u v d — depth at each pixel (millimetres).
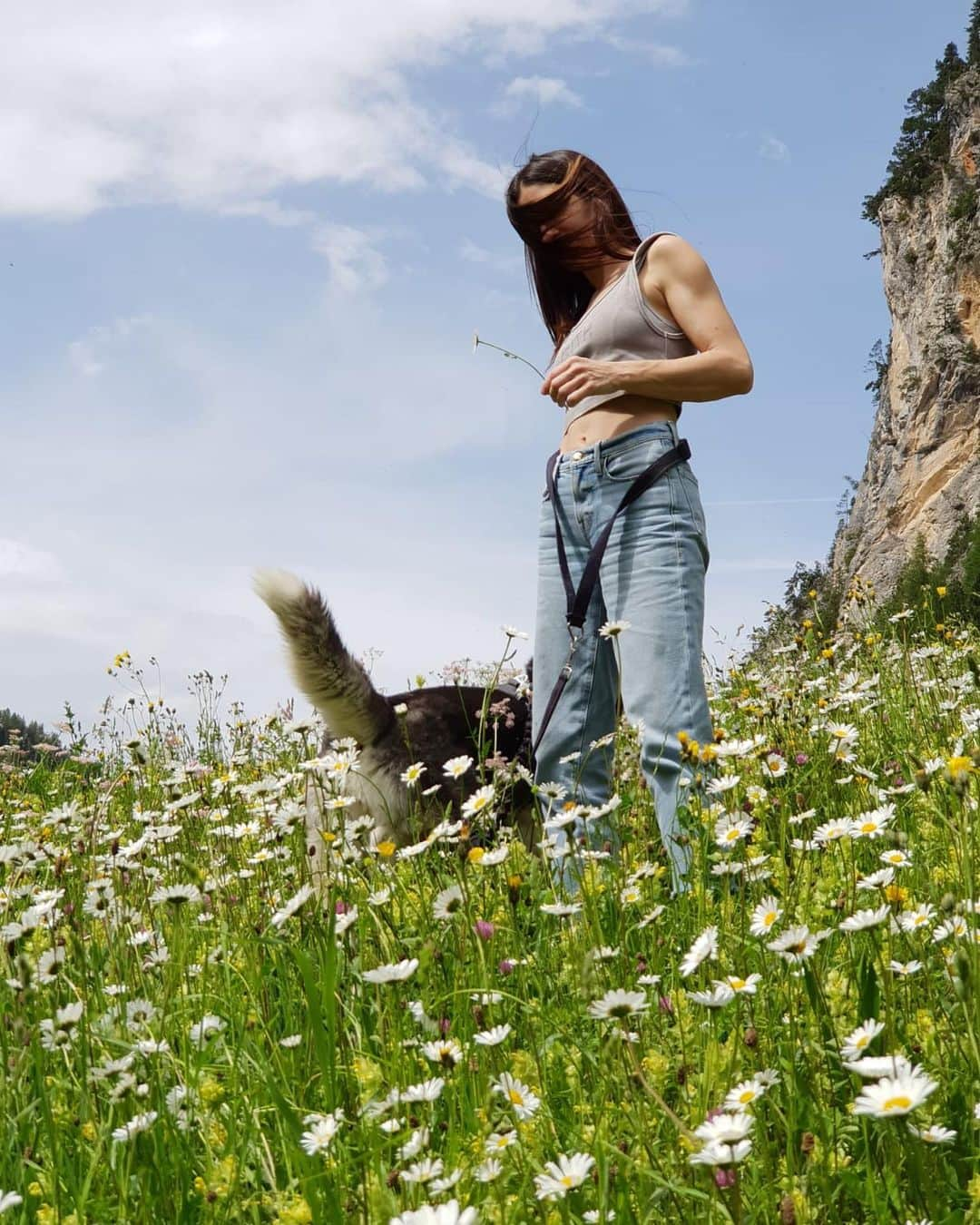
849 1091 2062
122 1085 2131
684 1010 2246
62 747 8086
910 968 2141
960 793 2205
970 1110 1925
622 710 4020
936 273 100375
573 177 4211
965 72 111625
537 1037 2303
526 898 3061
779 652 7574
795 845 2912
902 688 5934
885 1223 1694
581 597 4070
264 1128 2258
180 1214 1976
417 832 3748
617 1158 1817
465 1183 1804
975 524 73500
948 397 92375
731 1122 1551
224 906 3387
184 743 7723
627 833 3742
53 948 2744
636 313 4059
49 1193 2002
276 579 4355
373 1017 2668
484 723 4277
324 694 4402
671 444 4031
